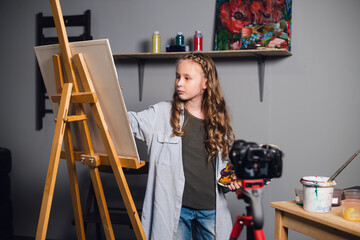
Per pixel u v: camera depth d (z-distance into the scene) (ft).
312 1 8.22
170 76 9.19
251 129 8.70
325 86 8.21
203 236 5.60
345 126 8.11
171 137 5.42
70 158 5.27
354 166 8.06
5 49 10.39
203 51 8.23
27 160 10.34
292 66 8.40
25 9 10.24
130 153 5.01
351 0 8.00
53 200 10.12
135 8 9.40
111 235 5.24
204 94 5.72
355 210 4.06
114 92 4.65
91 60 4.62
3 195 9.43
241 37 8.38
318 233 4.33
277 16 8.25
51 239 10.16
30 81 10.26
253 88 8.66
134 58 9.18
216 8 8.73
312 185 4.39
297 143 8.43
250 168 3.17
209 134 5.45
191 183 5.40
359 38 7.98
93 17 9.70
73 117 4.72
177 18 9.09
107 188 9.70
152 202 5.53
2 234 9.44
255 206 3.19
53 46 4.89
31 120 10.28
